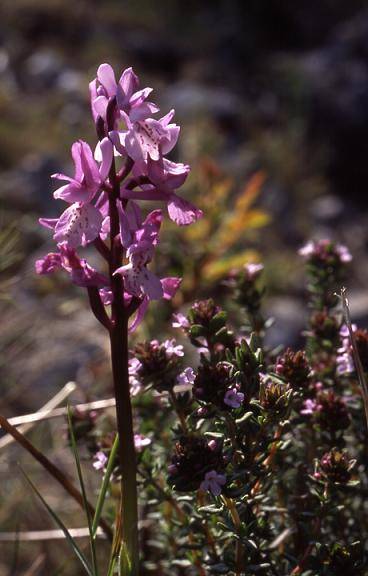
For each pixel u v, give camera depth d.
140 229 0.37
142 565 0.51
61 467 0.68
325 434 0.47
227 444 0.41
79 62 2.27
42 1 2.46
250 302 0.53
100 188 0.37
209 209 0.81
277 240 1.64
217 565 0.42
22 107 1.90
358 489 0.49
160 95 2.15
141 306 0.39
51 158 1.46
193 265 0.75
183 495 0.46
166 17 2.67
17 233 0.69
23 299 0.88
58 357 0.85
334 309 0.56
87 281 0.38
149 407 0.50
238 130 2.06
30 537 0.55
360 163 2.06
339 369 0.47
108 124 0.37
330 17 2.91
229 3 2.82
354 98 2.13
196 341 0.44
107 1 2.64
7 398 0.78
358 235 1.80
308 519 0.44
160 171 0.37
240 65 2.55
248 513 0.41
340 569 0.41
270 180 1.85
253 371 0.40
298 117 2.08
